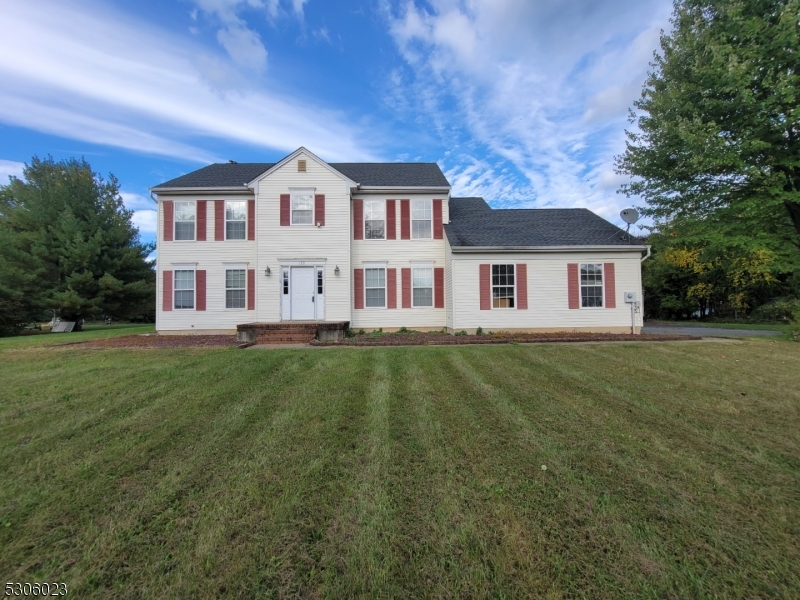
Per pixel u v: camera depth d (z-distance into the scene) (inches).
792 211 517.0
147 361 302.4
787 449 147.2
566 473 127.4
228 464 133.3
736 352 352.5
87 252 803.4
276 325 473.7
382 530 97.7
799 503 111.2
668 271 996.6
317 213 573.0
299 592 79.3
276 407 193.6
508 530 97.9
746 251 510.9
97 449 145.6
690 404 200.5
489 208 698.8
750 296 917.2
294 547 91.9
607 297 549.0
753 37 463.8
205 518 103.1
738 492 116.9
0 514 105.2
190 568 85.5
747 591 79.6
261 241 566.9
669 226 604.4
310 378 251.3
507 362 306.2
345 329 528.4
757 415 184.1
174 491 116.0
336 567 85.9
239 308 588.4
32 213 818.2
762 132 468.4
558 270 549.6
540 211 674.8
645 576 83.4
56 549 92.0
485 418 178.9
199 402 200.2
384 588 80.2
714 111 491.8
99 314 839.7
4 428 165.2
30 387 226.5
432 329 598.2
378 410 189.0
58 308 813.2
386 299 599.2
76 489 118.0
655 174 564.4
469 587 80.6
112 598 77.8
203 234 589.6
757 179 480.7
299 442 151.6
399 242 603.2
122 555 89.8
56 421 173.5
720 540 94.8
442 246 605.0
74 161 914.1
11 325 749.3
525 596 78.2
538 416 181.9
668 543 93.7
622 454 142.0
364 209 604.7
